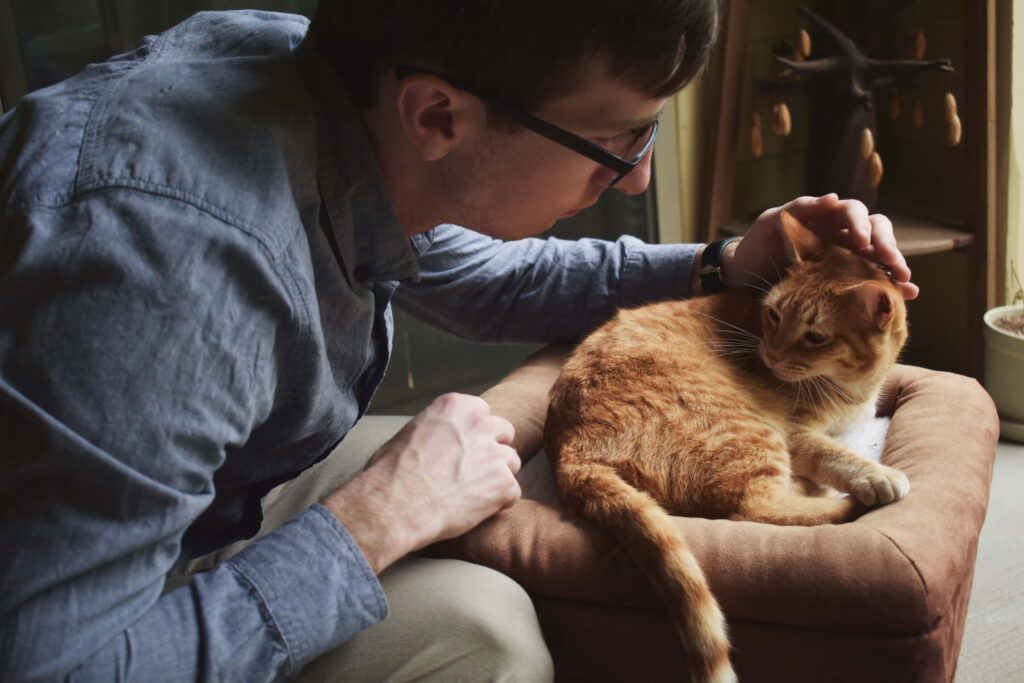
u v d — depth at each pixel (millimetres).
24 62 1815
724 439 1156
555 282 1351
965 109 2115
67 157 725
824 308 1267
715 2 770
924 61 2072
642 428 1157
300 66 820
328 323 891
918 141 2367
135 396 666
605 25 721
